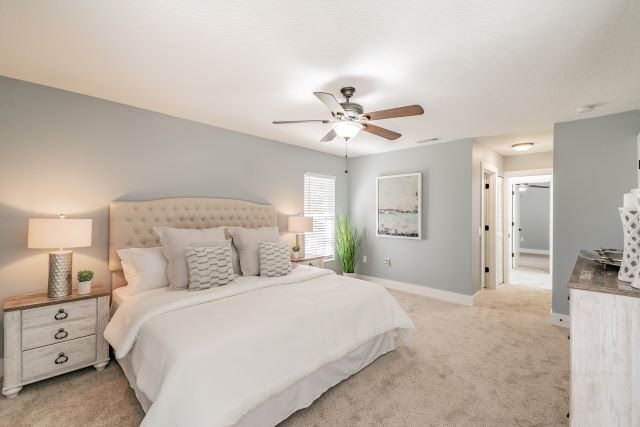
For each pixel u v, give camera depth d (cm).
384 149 502
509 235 570
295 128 381
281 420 182
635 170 306
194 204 344
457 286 434
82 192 278
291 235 463
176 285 258
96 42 192
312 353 199
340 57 207
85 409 196
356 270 566
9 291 243
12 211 245
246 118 342
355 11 159
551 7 154
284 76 236
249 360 170
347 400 208
